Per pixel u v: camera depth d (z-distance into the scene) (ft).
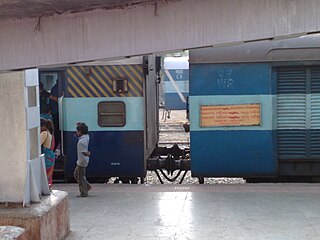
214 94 36.81
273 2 19.29
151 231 25.77
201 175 37.47
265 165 36.91
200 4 19.44
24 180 22.56
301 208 30.07
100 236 25.00
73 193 35.06
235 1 19.35
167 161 39.78
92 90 37.93
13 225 21.29
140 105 37.70
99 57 20.08
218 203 31.58
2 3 17.28
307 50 36.19
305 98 36.63
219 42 19.60
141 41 19.81
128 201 32.45
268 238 24.39
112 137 38.04
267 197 33.01
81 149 33.35
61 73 38.19
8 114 22.65
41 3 17.69
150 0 19.07
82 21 19.93
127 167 38.09
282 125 36.86
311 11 19.26
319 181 37.91
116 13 19.71
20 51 20.43
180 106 115.34
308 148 36.81
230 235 24.94
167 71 115.03
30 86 23.44
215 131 36.96
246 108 36.68
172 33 19.65
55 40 20.17
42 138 29.53
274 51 36.32
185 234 25.20
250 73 36.60
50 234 22.56
